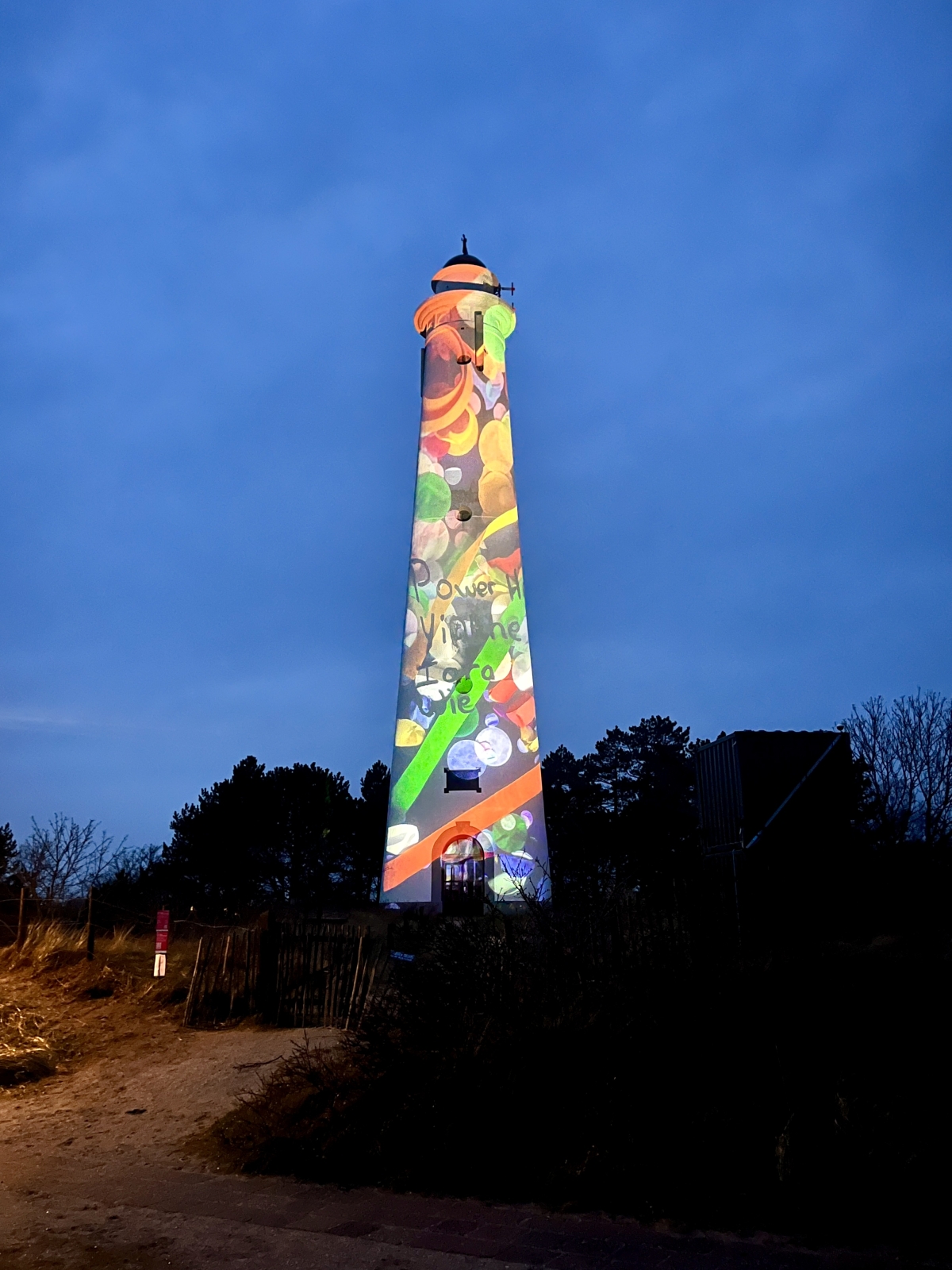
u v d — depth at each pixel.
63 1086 12.20
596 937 9.71
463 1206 7.56
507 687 28.31
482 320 31.66
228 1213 7.54
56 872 30.27
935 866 16.36
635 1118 7.93
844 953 9.66
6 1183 8.49
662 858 31.81
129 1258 6.62
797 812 16.92
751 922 10.42
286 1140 8.79
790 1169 7.15
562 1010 8.84
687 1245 6.66
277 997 14.66
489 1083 8.42
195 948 19.62
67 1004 16.55
